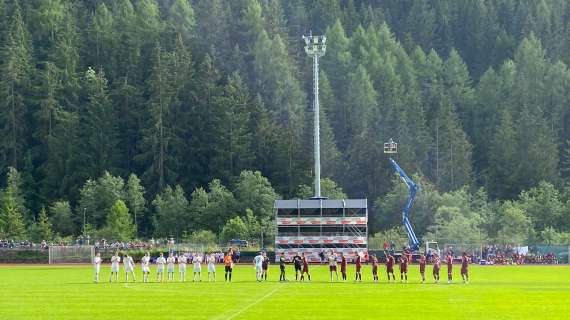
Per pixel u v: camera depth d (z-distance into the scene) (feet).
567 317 241.76
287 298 303.07
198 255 422.41
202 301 291.58
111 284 390.83
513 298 303.07
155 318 240.32
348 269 564.30
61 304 283.18
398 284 386.52
